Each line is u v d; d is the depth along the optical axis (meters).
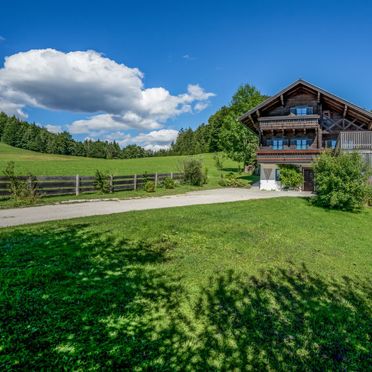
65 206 15.71
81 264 6.52
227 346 4.44
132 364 3.84
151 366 3.85
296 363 4.25
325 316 5.57
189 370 3.88
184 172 33.00
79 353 3.89
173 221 11.18
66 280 5.75
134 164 62.34
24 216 12.20
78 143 130.12
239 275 6.93
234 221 12.09
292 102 31.33
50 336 4.15
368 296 6.59
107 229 9.38
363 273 7.93
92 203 17.38
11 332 4.14
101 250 7.48
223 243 9.06
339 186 17.59
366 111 27.33
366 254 9.56
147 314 4.98
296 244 9.79
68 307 4.88
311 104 30.75
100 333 4.35
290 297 6.17
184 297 5.68
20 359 3.67
